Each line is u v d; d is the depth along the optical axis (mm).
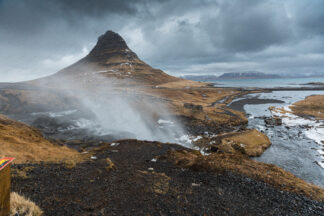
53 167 11852
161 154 21266
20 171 9883
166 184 10883
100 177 11141
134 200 8328
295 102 98438
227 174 13984
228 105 95188
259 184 12773
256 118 64312
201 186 11352
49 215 6051
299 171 26844
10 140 19047
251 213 8633
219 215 7953
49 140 31656
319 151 34281
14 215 4977
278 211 9297
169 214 7410
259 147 34562
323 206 10695
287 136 43312
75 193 8375
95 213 6715
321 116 65062
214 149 34000
